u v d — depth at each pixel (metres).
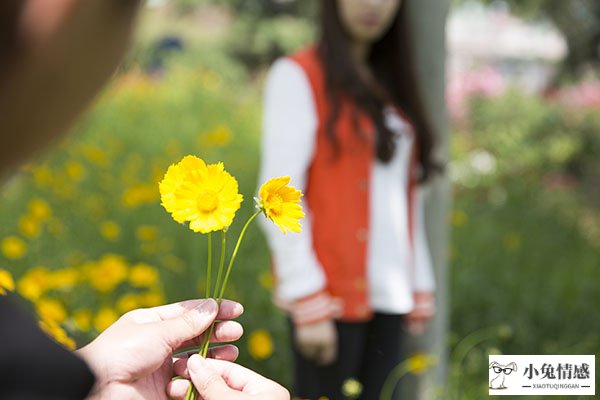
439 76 2.49
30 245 3.41
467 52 17.19
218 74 15.22
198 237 3.96
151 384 0.87
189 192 0.84
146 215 4.35
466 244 5.00
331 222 1.88
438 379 2.63
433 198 2.60
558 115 9.71
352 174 1.89
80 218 4.35
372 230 1.91
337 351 1.92
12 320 0.41
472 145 9.59
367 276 1.91
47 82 0.36
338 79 1.87
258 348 2.64
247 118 10.08
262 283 3.39
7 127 0.36
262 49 16.44
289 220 0.88
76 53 0.37
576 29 9.41
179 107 10.02
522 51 16.89
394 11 1.99
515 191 7.45
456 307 3.97
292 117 1.87
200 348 0.87
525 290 4.29
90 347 0.84
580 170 9.57
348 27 1.94
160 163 5.88
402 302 1.94
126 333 0.84
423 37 2.46
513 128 9.45
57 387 0.40
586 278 4.66
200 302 0.92
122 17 0.39
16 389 0.39
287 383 2.98
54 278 2.47
